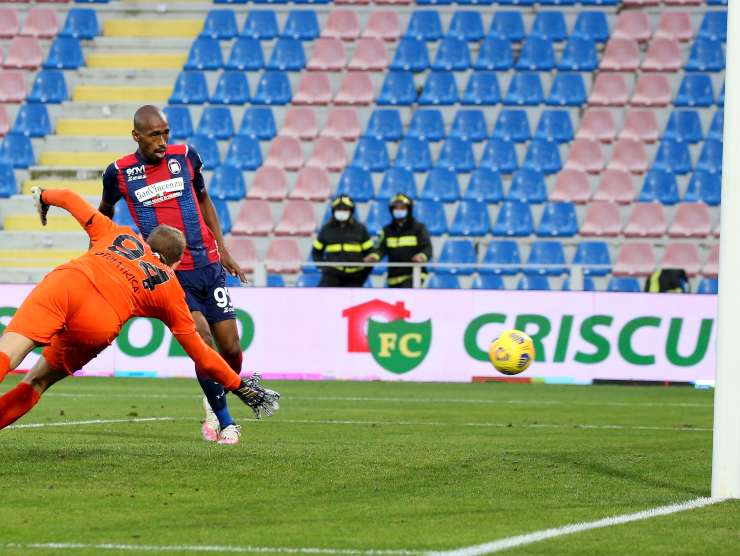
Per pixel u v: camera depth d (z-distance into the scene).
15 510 20.23
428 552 16.86
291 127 80.75
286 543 17.56
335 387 55.19
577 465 27.31
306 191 76.81
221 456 27.44
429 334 59.44
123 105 82.19
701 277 70.12
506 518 19.98
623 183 75.62
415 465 26.70
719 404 21.55
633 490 23.44
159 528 18.77
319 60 84.56
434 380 59.28
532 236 73.38
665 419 41.28
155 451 28.17
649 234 73.19
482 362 59.19
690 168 76.88
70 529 18.59
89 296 23.73
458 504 21.45
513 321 59.09
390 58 85.75
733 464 21.61
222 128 80.75
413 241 60.56
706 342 58.28
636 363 58.56
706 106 80.31
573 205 73.81
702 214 73.19
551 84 82.94
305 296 60.09
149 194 29.84
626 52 83.12
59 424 35.78
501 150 77.81
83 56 86.25
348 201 60.69
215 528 18.80
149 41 87.38
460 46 84.19
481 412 43.31
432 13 86.12
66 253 73.12
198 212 30.39
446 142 78.25
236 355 31.27
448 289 59.44
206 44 85.50
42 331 23.22
